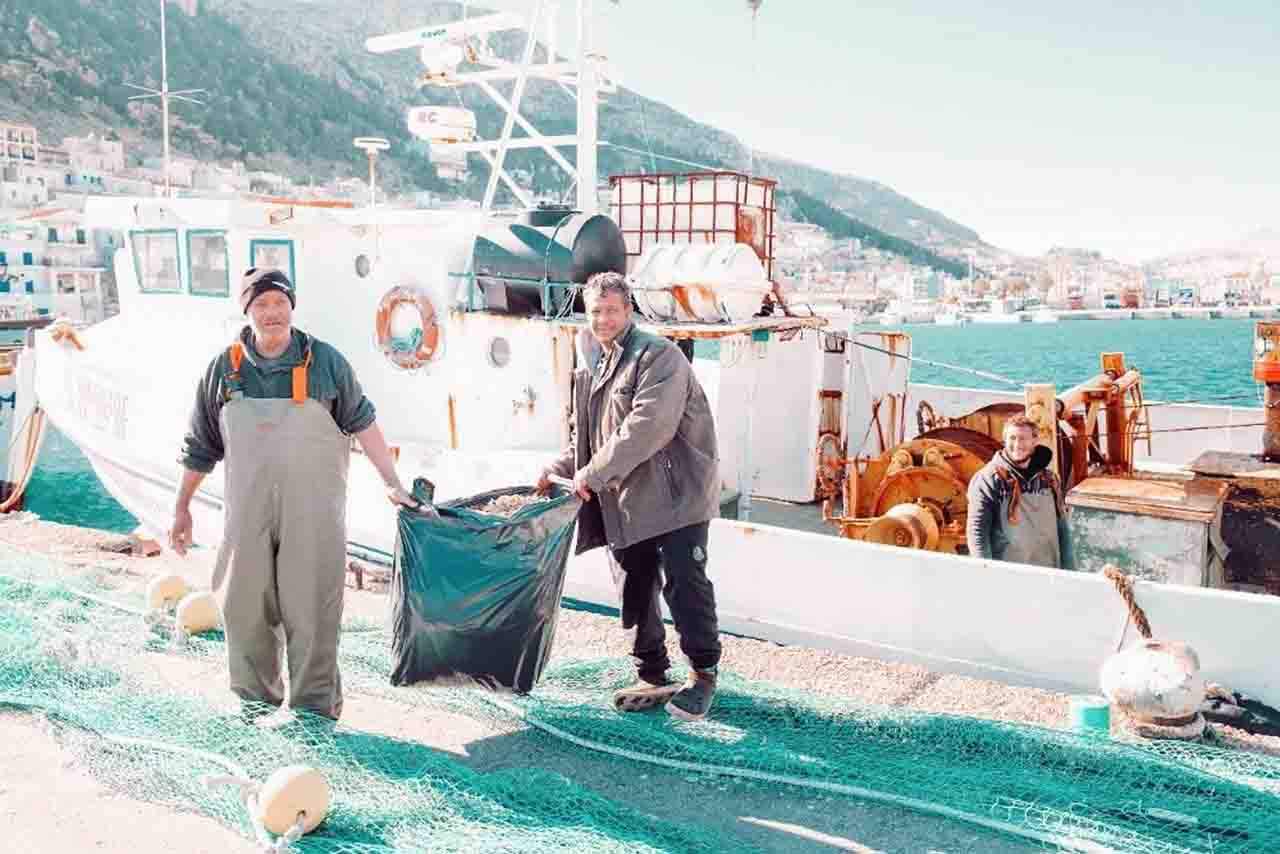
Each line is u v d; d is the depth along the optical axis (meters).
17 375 13.92
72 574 7.21
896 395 9.73
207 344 8.88
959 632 5.56
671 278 7.27
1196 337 117.06
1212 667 4.89
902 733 4.59
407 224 7.89
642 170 8.52
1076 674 5.25
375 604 7.14
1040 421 6.71
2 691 5.04
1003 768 4.29
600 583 6.98
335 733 4.46
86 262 85.56
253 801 3.82
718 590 6.36
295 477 4.45
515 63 9.27
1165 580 6.12
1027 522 6.07
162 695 4.87
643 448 4.42
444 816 3.82
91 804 4.02
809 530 8.23
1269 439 6.61
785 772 4.26
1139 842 3.61
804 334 8.99
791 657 5.84
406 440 8.05
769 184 8.51
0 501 14.47
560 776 4.13
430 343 7.75
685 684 5.04
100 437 9.88
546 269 7.26
